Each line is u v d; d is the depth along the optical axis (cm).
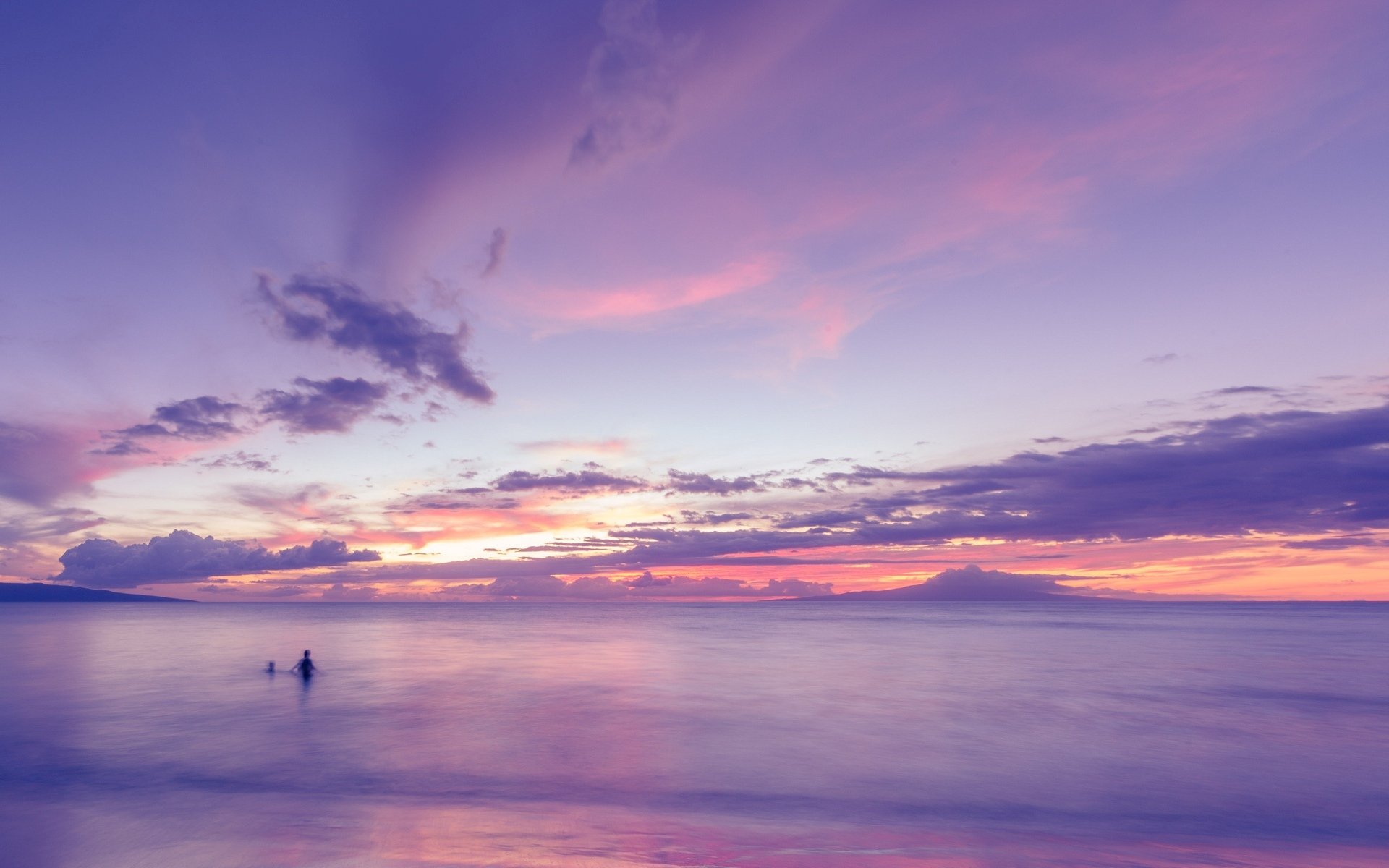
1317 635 7506
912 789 1584
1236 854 1216
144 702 2639
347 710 2483
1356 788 1623
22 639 6000
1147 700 2778
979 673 3694
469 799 1486
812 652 4953
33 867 1091
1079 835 1309
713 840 1236
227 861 1110
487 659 4384
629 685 3162
